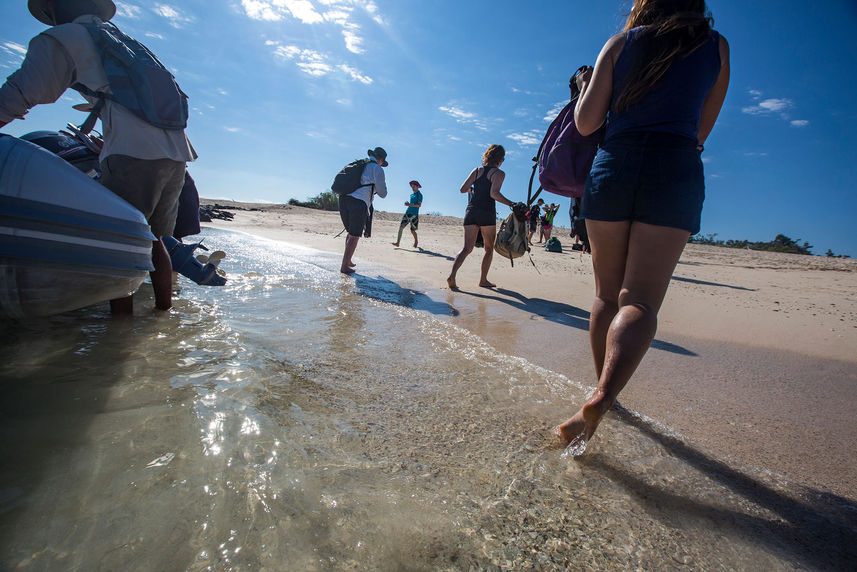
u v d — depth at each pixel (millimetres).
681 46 1746
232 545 1168
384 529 1279
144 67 2793
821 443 2012
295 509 1319
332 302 4223
